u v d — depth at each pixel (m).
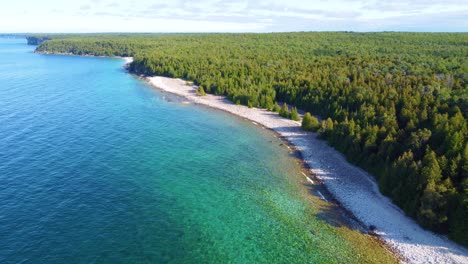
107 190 55.59
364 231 47.81
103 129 84.94
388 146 62.91
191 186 58.81
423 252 43.66
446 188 47.94
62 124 87.31
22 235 43.31
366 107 82.06
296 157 72.12
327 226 48.75
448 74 99.06
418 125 68.00
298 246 44.50
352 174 64.06
